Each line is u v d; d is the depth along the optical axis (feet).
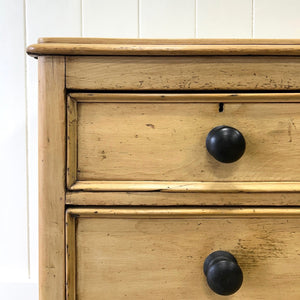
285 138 1.68
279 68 1.63
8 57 3.22
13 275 3.31
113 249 1.70
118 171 1.69
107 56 1.62
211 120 1.68
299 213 1.66
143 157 1.69
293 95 1.63
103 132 1.68
